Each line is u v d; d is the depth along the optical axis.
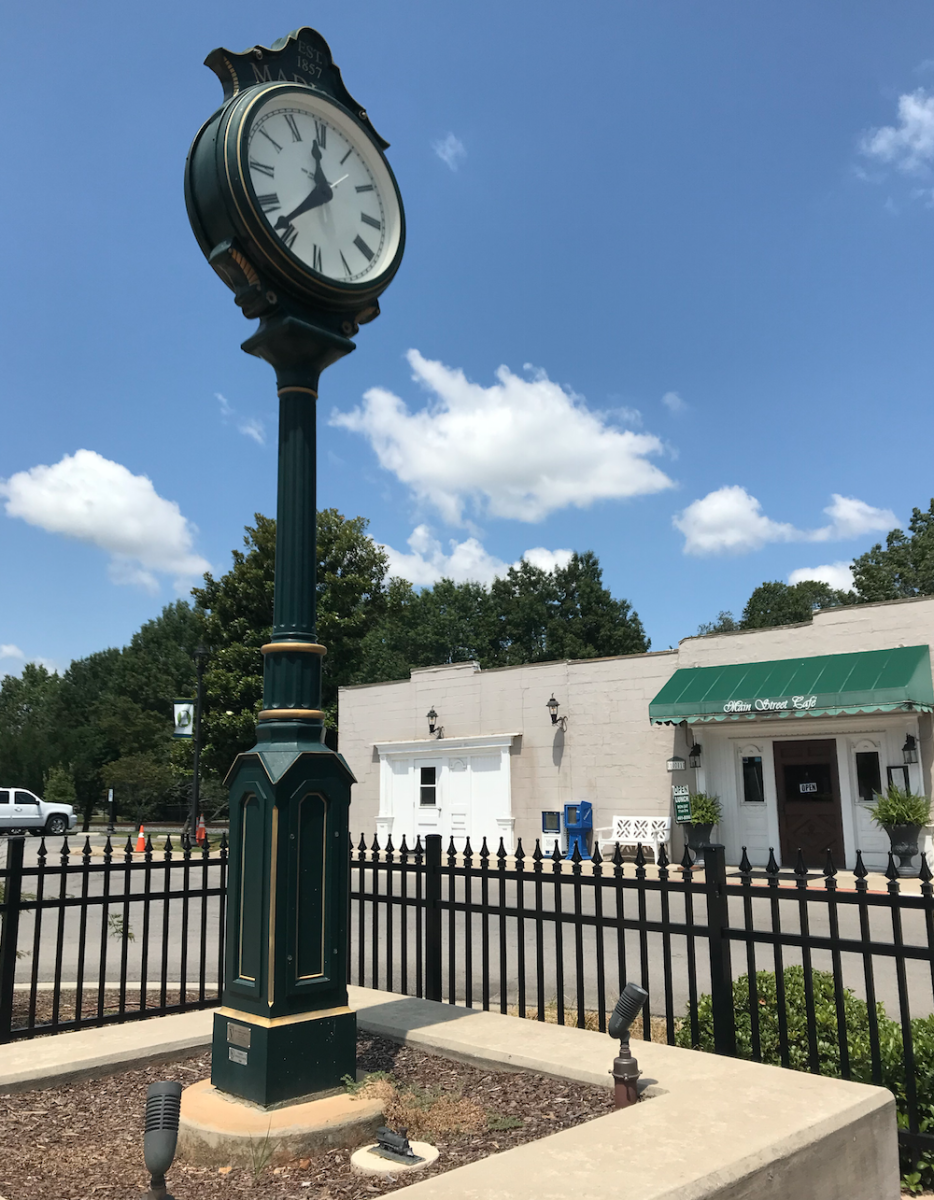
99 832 40.84
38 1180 3.26
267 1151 3.38
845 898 4.00
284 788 3.93
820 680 16.17
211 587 31.75
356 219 4.69
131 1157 3.49
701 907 12.51
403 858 5.93
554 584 55.22
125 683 55.72
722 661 18.14
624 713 19.47
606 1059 4.21
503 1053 4.33
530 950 10.44
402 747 22.81
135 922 13.41
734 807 17.95
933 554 44.62
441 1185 2.67
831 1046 4.39
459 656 57.44
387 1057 4.57
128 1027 5.07
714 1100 3.49
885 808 14.86
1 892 7.43
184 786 45.81
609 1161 2.84
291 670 4.17
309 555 4.31
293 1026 3.82
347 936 4.12
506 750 20.97
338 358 4.54
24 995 7.32
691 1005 4.44
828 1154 3.20
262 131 4.30
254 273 4.21
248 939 3.98
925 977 8.41
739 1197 2.80
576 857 4.94
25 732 54.00
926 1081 4.02
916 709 15.14
